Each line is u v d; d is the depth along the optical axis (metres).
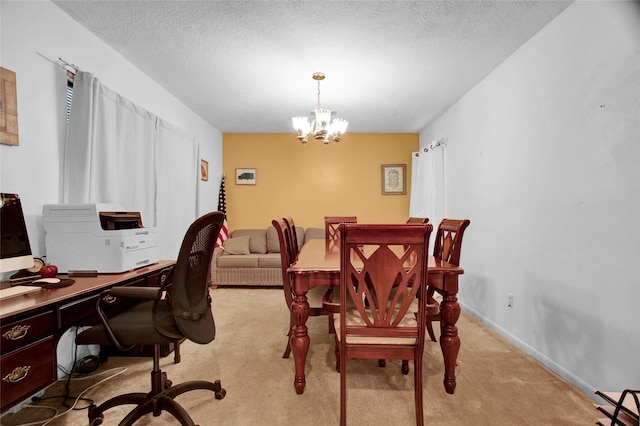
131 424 1.34
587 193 1.73
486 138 2.82
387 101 3.51
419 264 1.37
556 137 1.96
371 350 1.41
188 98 3.45
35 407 1.58
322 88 3.16
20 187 1.69
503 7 1.90
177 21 2.07
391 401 1.62
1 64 1.59
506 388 1.73
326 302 1.84
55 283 1.37
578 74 1.79
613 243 1.57
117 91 2.47
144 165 2.71
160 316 1.41
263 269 4.09
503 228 2.54
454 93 3.26
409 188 4.86
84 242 1.65
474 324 2.77
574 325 1.80
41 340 1.13
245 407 1.57
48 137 1.85
